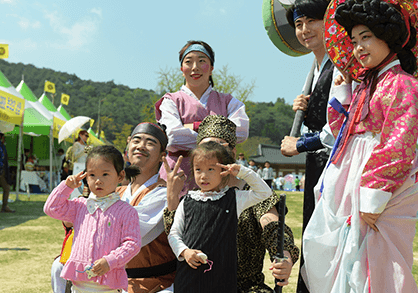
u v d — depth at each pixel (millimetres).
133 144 2980
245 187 2656
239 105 3752
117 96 126375
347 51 2576
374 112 2205
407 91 2104
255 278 2619
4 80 12164
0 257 5391
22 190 20906
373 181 2049
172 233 2369
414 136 2031
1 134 10719
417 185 2104
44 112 19234
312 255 2299
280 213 2285
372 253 2080
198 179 2346
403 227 2096
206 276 2219
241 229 2598
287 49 4078
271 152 64375
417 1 2240
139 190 2916
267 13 3965
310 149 2973
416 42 2314
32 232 7473
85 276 2326
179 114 3643
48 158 26406
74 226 2467
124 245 2330
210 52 3711
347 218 2238
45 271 4695
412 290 2033
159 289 2693
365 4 2174
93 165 2420
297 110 3285
